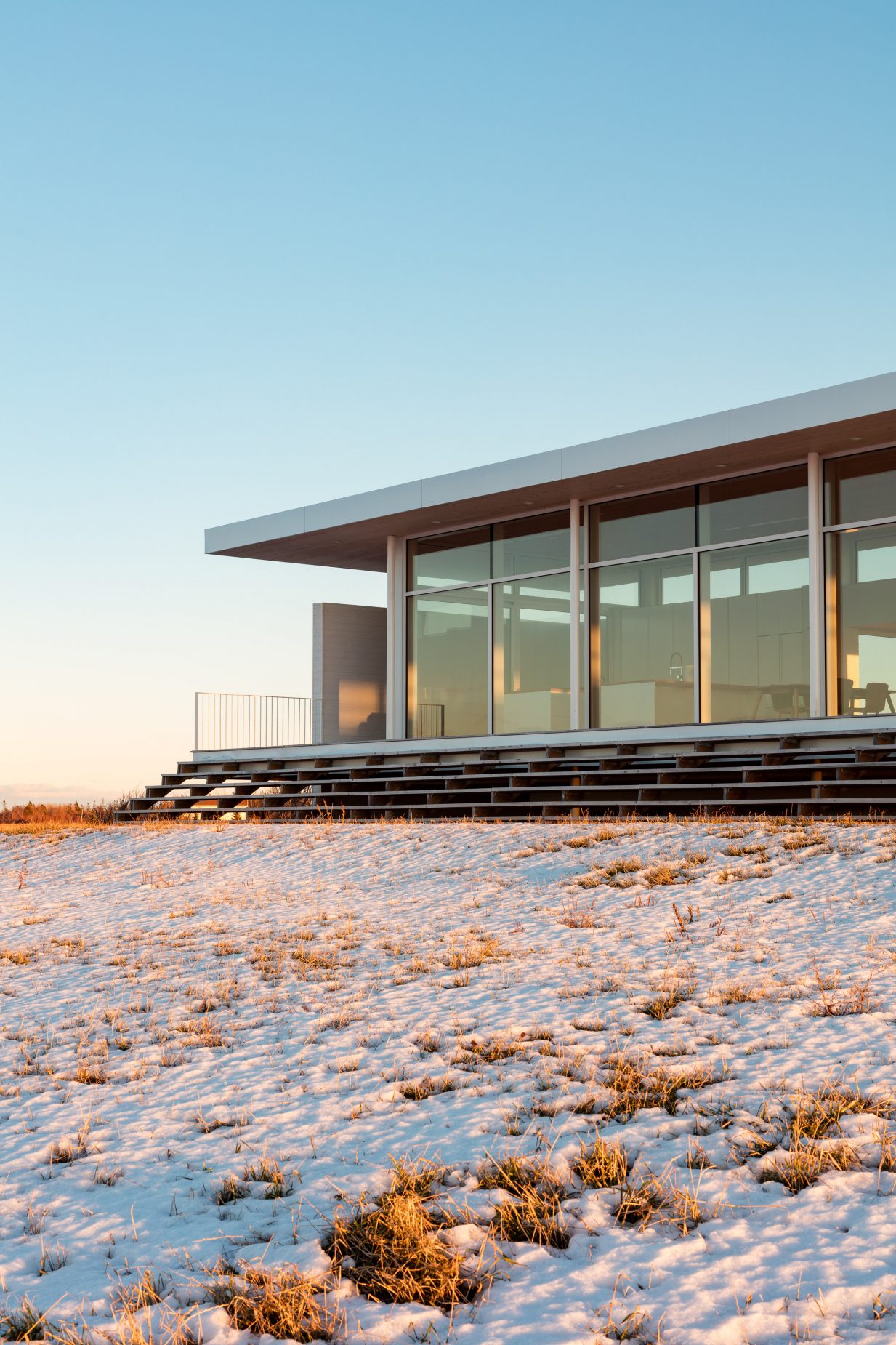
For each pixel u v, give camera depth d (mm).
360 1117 5398
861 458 16469
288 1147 5051
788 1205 4027
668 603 18344
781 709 17062
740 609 17609
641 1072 5668
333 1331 3355
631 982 7656
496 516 20391
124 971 9578
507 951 8945
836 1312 3299
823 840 11477
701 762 16016
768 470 17375
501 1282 3613
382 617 25516
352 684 24906
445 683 21250
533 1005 7277
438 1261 3691
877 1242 3686
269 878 13852
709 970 7828
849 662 16422
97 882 15062
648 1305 3404
